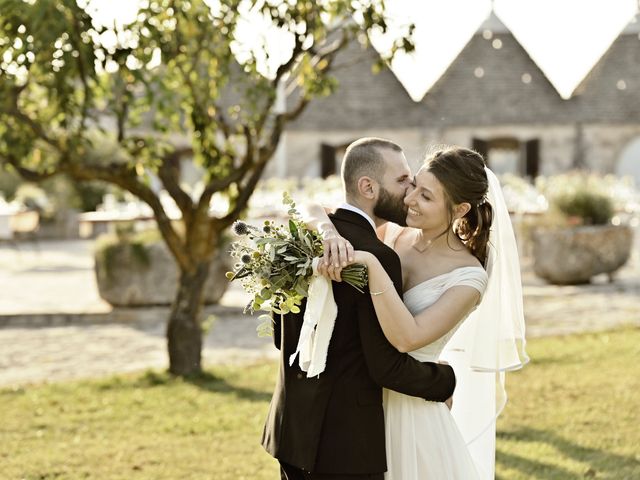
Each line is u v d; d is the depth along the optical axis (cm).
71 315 1223
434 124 3419
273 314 324
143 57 666
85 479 521
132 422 659
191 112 779
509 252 345
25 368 914
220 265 1267
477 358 348
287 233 294
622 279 1477
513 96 3462
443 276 307
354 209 304
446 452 309
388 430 308
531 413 639
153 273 1238
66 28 593
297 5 730
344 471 291
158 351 993
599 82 3494
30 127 741
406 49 733
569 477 496
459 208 308
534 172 3444
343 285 291
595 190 1483
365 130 3428
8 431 641
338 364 294
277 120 780
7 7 581
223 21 728
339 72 3491
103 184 2683
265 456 564
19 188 2527
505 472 509
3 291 1526
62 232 2811
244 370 845
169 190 786
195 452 575
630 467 513
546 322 1084
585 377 746
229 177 780
